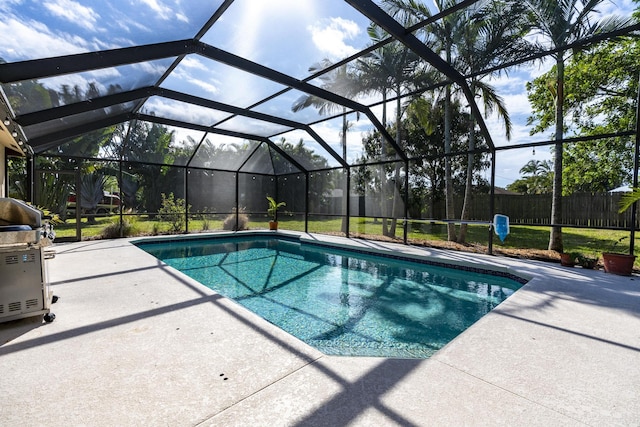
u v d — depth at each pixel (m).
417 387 1.79
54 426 1.45
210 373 1.92
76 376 1.88
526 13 6.60
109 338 2.41
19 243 2.56
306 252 8.47
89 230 9.51
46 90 4.38
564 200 7.15
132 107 6.73
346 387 1.78
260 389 1.75
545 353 2.24
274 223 11.40
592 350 2.29
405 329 3.59
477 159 11.71
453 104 9.71
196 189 12.44
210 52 4.61
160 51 4.20
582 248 8.23
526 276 4.82
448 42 7.54
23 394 1.70
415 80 8.47
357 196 12.55
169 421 1.49
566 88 8.59
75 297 3.40
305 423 1.47
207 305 3.17
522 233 11.50
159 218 10.48
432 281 5.62
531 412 1.58
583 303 3.37
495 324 2.78
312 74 5.48
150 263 5.19
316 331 3.53
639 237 9.23
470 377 1.91
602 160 8.95
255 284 5.43
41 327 2.60
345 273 6.21
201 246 9.16
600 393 1.76
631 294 3.70
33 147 6.38
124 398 1.67
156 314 2.91
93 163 9.38
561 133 6.76
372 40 5.20
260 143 9.92
